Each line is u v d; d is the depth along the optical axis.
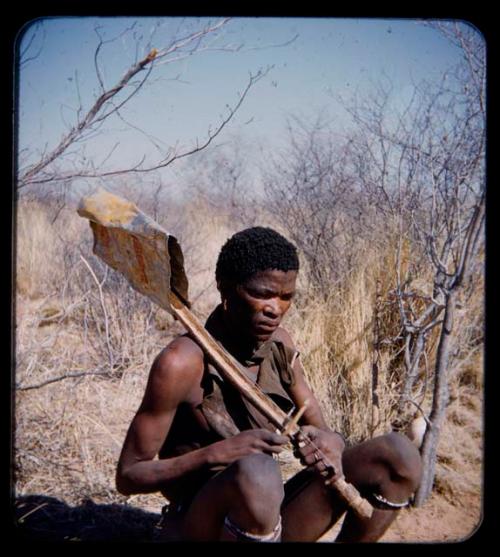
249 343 2.04
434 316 3.38
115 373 3.87
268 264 1.94
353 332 3.69
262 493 1.82
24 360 3.51
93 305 4.25
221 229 5.64
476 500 2.96
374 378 3.51
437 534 2.71
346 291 3.91
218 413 1.99
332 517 2.11
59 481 2.91
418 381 3.57
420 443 3.02
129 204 1.99
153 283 1.98
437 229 3.58
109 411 3.51
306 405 1.99
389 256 3.79
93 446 3.16
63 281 4.27
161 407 1.93
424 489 2.87
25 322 3.71
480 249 3.38
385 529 2.11
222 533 1.90
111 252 2.02
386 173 3.94
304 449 1.99
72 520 2.63
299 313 4.13
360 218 4.21
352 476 2.09
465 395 3.54
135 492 1.94
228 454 1.89
